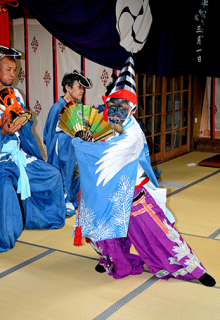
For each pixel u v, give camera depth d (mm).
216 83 7379
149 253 2643
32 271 2893
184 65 5996
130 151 2473
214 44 6035
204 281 2619
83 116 2676
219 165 6277
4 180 3352
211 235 3539
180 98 7168
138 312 2330
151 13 5328
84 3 4355
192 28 5949
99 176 2471
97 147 2471
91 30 4531
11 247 3312
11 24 5492
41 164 3748
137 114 6043
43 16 3992
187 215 4078
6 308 2400
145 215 2588
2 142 3539
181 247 2600
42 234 3646
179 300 2457
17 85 5664
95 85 5250
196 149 7707
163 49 5609
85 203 2549
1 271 2900
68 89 4156
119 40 4914
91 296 2525
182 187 5168
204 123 7766
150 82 6273
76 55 5180
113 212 2500
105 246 2635
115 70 5312
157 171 5066
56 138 4105
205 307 2377
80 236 2684
